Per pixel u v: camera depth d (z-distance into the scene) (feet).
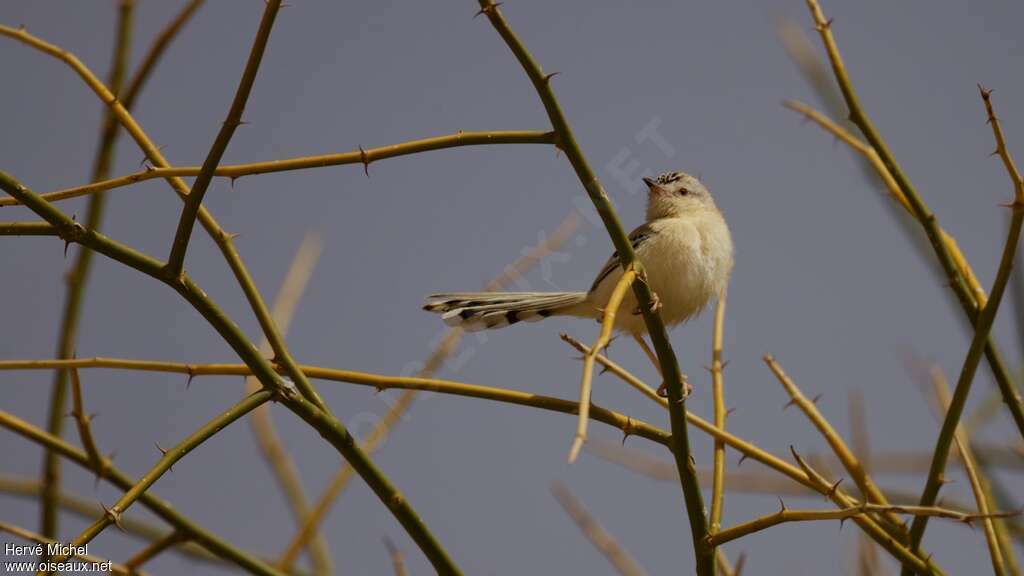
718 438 26.71
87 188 23.90
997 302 24.68
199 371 25.31
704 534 25.40
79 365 25.35
